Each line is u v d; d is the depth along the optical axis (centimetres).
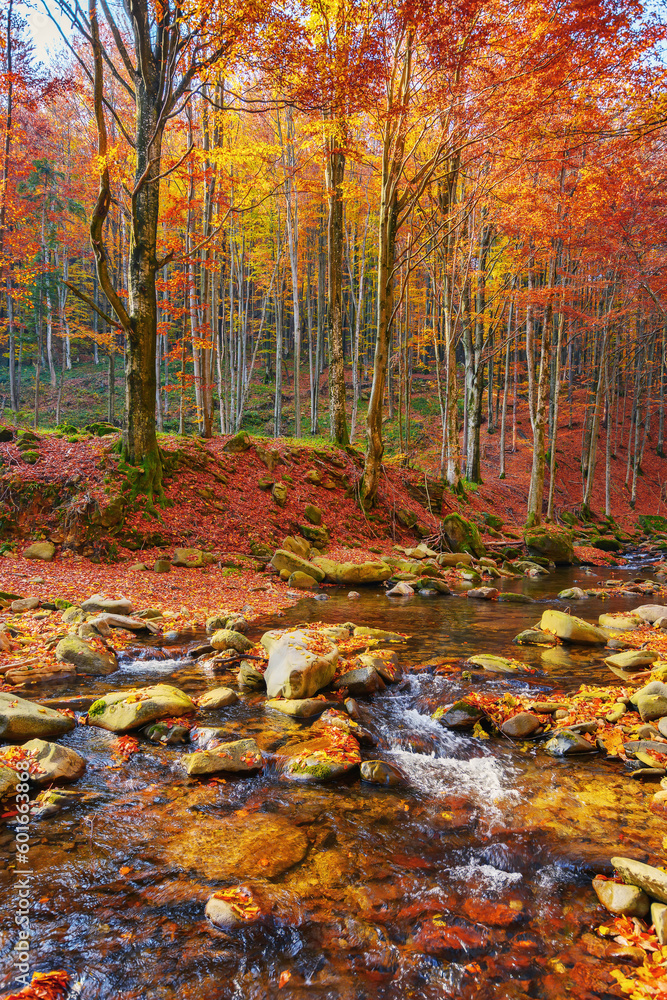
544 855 359
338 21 1156
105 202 1170
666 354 2705
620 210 1748
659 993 252
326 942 284
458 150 1497
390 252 1727
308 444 2061
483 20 1190
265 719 561
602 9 1065
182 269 2172
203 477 1558
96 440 1494
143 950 274
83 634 761
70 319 3331
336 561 1498
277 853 352
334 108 1199
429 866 346
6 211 1731
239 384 3075
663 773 464
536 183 1845
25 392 3562
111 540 1255
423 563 1562
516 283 2325
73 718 539
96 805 400
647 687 607
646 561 2103
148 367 1385
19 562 1147
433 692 638
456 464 2400
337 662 691
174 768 460
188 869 333
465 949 282
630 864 327
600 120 1410
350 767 464
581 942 289
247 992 255
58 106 2662
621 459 3869
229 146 1886
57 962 264
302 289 3706
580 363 3950
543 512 2808
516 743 534
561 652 825
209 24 966
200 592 1105
